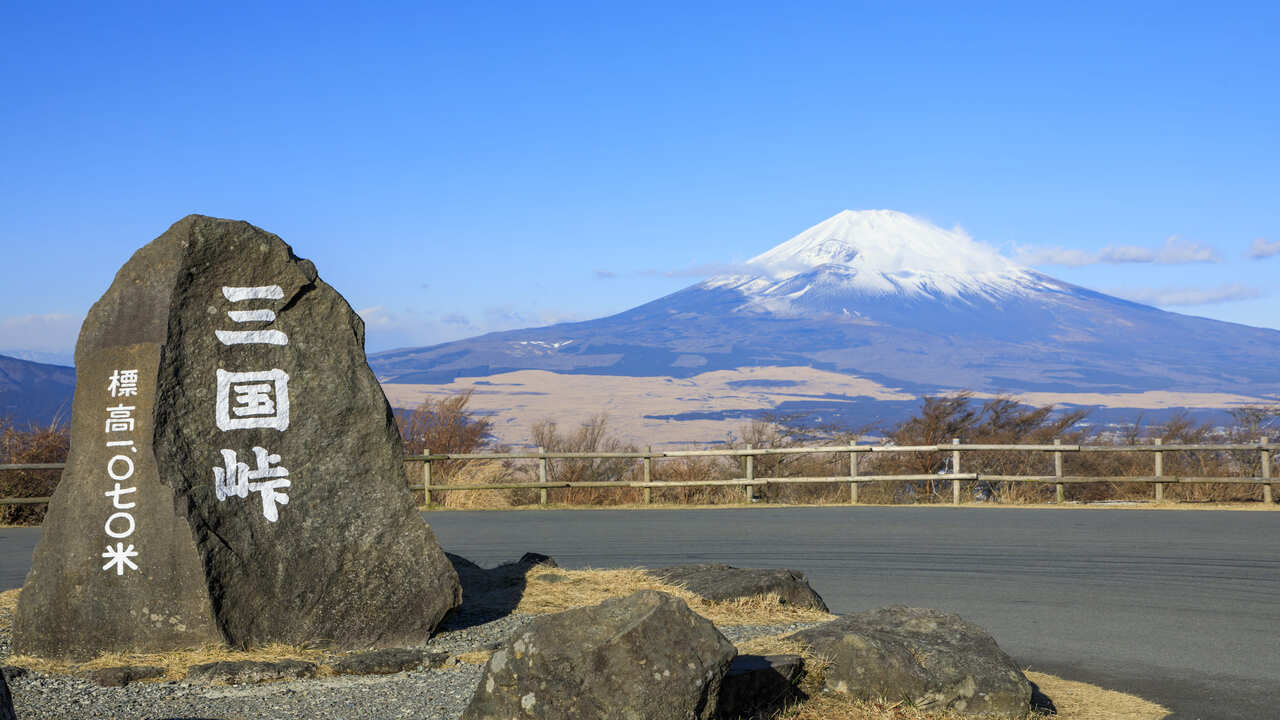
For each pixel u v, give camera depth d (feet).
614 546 46.14
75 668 22.21
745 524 54.13
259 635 23.81
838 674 20.10
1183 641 27.71
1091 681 23.80
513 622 27.12
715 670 16.83
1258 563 40.14
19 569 40.27
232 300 25.21
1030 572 38.65
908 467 77.66
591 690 16.52
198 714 18.84
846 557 42.55
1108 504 62.69
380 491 25.45
